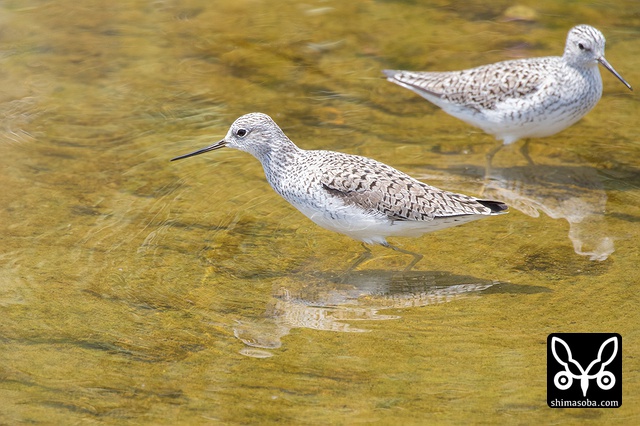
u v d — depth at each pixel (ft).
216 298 37.40
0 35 59.82
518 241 41.68
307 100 54.13
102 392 31.71
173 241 41.27
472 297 37.52
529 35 61.00
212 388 31.96
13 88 54.13
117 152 48.44
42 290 37.37
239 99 53.98
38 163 47.09
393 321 35.99
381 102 54.34
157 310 36.42
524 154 49.34
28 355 33.60
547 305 36.73
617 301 36.81
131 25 62.08
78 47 58.95
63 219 42.47
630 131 51.13
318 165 39.47
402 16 64.28
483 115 47.50
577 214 43.80
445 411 30.68
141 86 55.01
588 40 45.32
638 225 42.68
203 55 58.70
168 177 46.50
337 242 41.98
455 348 34.12
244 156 49.06
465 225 43.19
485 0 66.23
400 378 32.45
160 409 30.83
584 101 46.57
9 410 30.71
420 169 47.62
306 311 36.76
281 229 42.75
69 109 52.31
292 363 33.37
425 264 40.22
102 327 35.27
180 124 51.26
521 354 33.68
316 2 66.28
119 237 41.32
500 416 30.40
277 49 59.82
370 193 38.14
